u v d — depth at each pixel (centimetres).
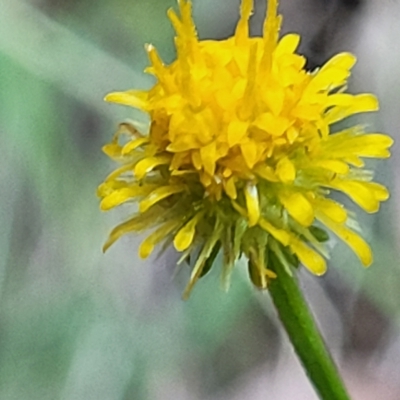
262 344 14
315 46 14
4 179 13
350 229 10
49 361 13
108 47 13
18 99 13
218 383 13
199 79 10
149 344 13
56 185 13
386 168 13
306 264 10
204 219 10
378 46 14
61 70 13
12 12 13
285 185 10
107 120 13
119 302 13
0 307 13
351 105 10
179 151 10
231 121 10
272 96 10
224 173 10
